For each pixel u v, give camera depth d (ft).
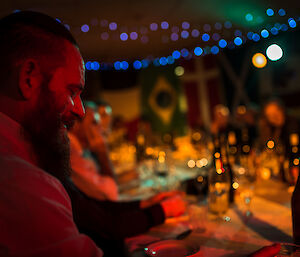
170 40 20.29
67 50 1.87
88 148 6.37
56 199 1.65
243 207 4.14
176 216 3.80
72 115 2.08
